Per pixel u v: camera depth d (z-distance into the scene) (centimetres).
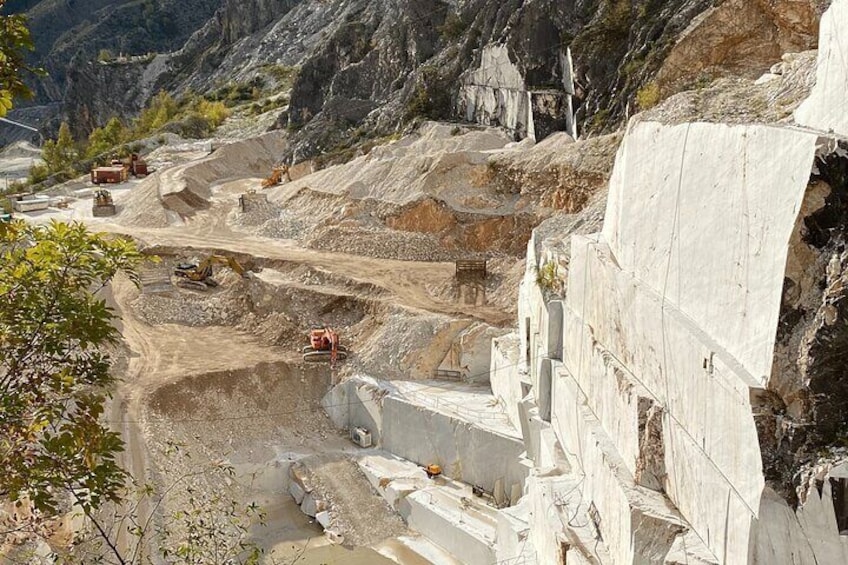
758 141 1561
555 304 2952
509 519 2747
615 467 2067
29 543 1931
